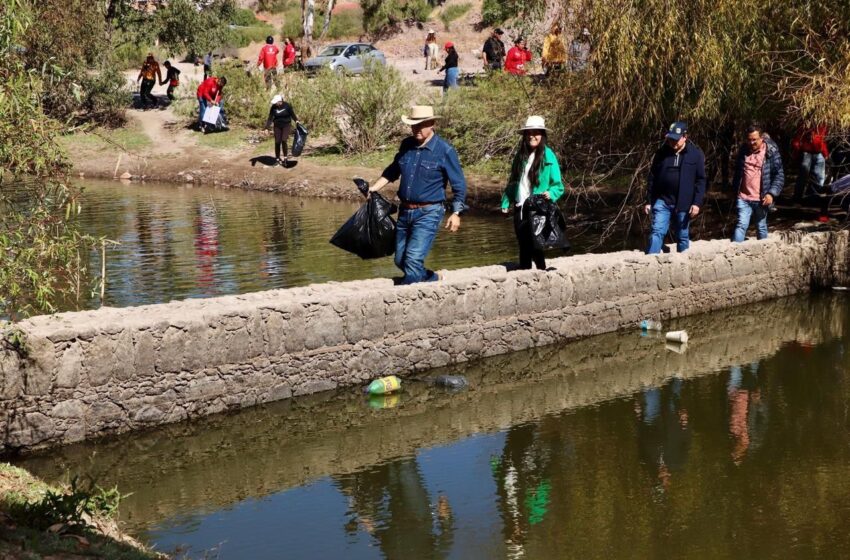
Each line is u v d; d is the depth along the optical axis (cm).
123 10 3375
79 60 2822
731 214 1706
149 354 844
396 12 5188
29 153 723
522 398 983
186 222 1930
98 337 816
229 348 891
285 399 934
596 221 1850
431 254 1593
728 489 771
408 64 4384
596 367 1080
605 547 670
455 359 1060
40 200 750
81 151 2866
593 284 1174
